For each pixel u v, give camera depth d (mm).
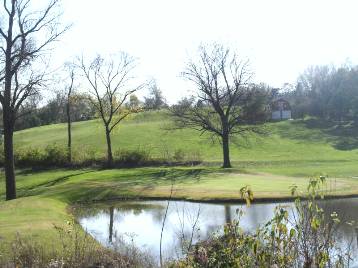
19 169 52469
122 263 12148
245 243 5512
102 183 35656
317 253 5383
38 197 28281
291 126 83750
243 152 63906
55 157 53188
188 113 48031
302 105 101625
